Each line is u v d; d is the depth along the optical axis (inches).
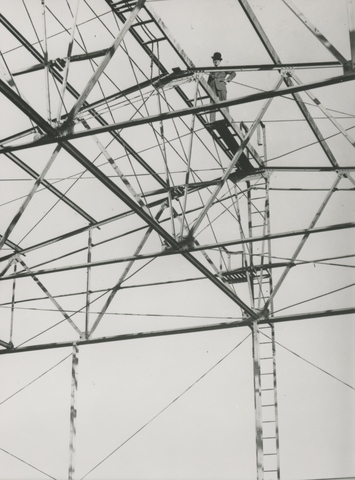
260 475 696.4
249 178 738.2
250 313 734.5
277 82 583.2
